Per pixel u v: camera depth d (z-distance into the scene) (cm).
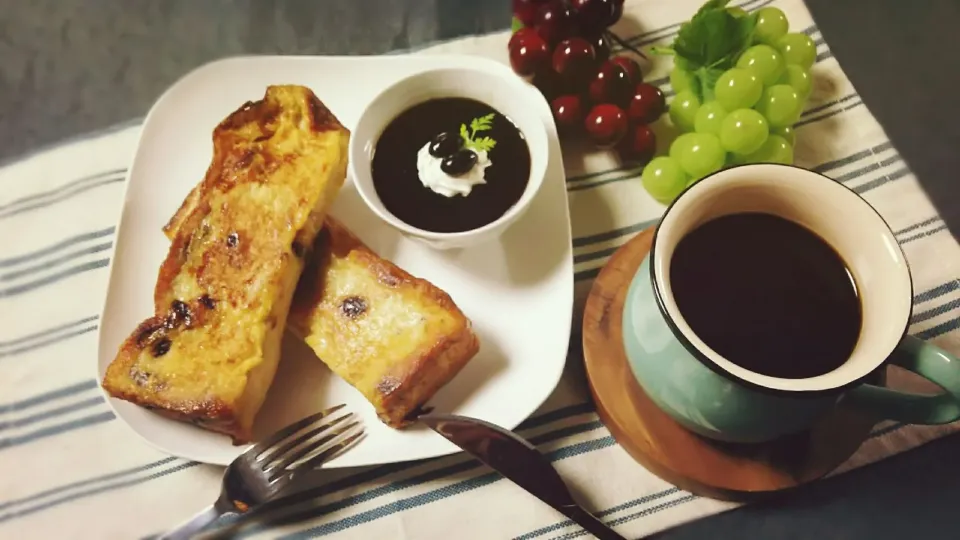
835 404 30
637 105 41
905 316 26
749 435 31
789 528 34
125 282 38
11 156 43
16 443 36
